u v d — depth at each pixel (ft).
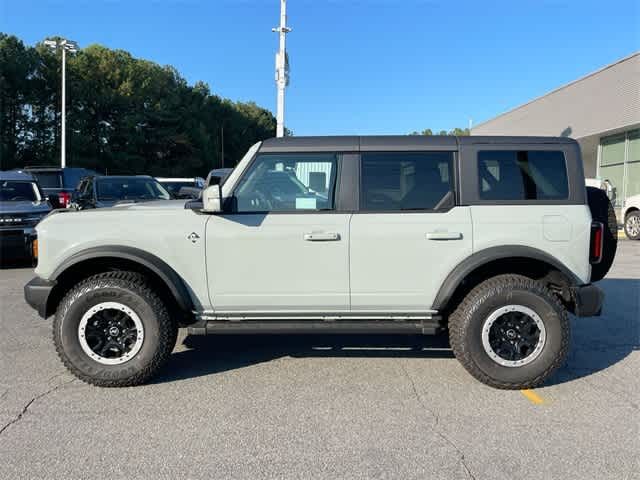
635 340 16.92
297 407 11.76
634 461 9.45
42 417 11.23
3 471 9.09
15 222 30.78
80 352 12.68
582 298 12.84
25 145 150.51
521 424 10.91
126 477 8.92
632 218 43.93
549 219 12.87
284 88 53.78
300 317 13.29
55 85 155.12
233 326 13.06
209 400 12.15
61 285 13.39
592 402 12.05
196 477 8.93
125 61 176.86
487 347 12.64
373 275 12.91
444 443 10.10
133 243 12.85
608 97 65.72
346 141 13.30
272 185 13.16
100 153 162.40
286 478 8.89
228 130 254.06
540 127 84.43
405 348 16.06
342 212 13.01
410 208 13.03
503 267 13.67
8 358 15.05
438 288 12.94
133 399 12.21
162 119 179.83
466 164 13.09
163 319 12.79
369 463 9.37
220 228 12.86
